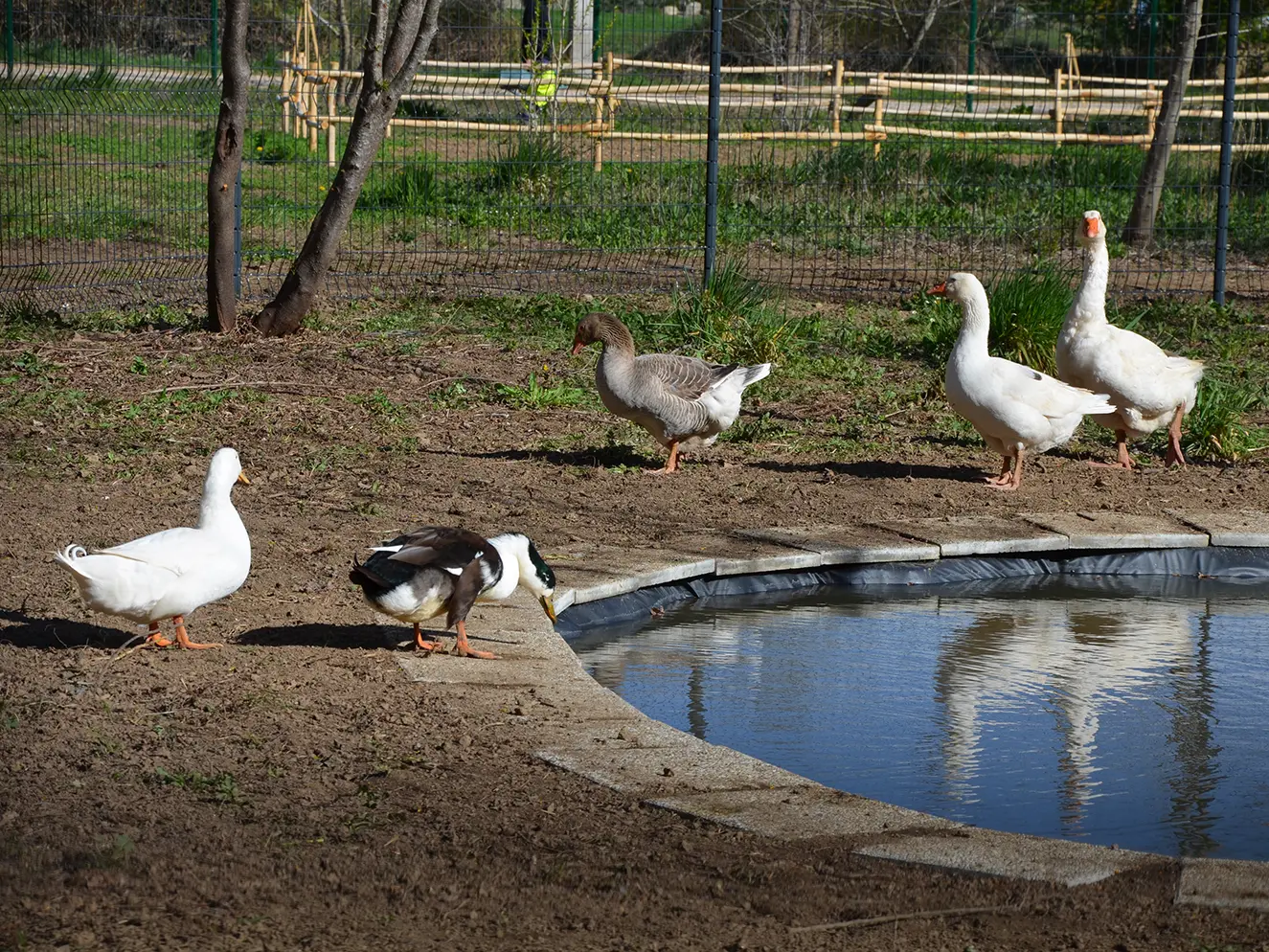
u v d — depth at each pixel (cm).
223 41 1204
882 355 1336
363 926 383
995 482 948
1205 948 377
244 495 849
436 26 1229
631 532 823
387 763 496
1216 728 603
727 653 698
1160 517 880
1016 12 3027
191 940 372
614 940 379
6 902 387
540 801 470
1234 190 2088
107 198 1777
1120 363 961
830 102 2522
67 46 2019
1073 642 724
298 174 2103
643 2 2858
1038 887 412
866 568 805
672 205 1859
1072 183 2178
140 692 554
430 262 1639
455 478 912
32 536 747
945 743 582
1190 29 1850
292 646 616
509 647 626
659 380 905
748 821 457
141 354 1189
